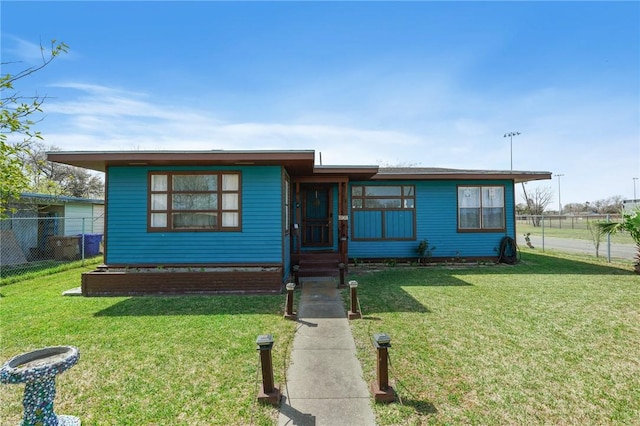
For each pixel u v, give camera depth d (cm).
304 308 570
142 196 738
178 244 736
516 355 375
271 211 743
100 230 1669
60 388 311
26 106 518
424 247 1061
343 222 927
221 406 283
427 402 285
